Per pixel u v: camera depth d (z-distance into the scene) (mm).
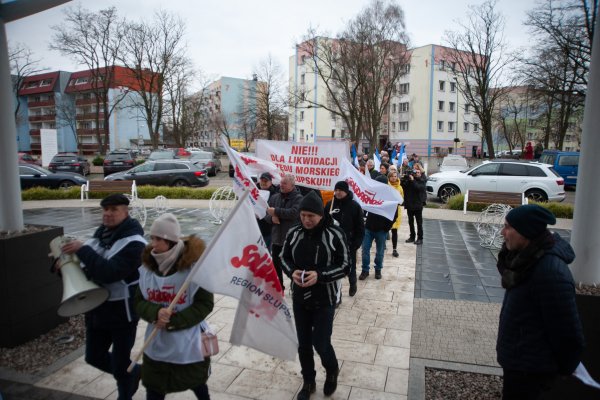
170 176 19797
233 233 3094
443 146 51281
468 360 4340
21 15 4652
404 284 6730
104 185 16609
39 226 5094
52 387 3826
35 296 4719
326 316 3480
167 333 2818
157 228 2812
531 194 15109
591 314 3094
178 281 2850
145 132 66062
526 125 51094
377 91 35688
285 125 56500
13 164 4754
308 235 3508
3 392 3738
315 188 6789
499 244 9492
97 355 3305
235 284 3094
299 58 56000
